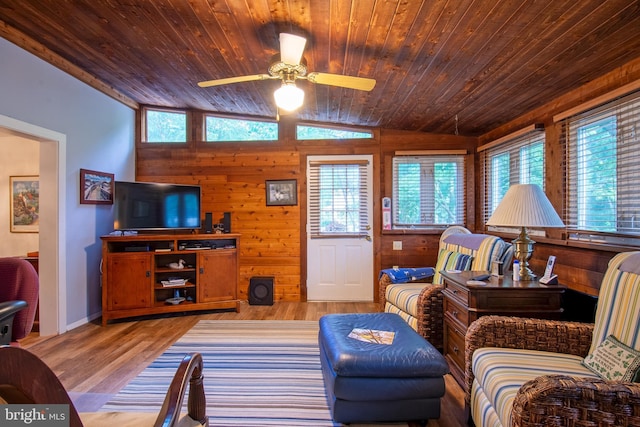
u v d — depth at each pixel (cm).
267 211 450
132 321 364
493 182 384
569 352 168
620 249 207
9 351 59
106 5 213
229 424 183
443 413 197
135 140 454
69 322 339
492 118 342
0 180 441
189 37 244
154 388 220
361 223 443
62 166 329
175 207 408
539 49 203
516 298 201
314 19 202
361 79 216
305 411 195
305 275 446
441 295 260
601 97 220
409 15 188
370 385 177
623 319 147
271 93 362
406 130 434
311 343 298
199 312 396
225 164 452
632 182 205
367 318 240
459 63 235
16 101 280
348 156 443
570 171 256
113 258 356
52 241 324
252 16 209
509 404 127
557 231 267
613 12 162
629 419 108
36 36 275
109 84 382
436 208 432
